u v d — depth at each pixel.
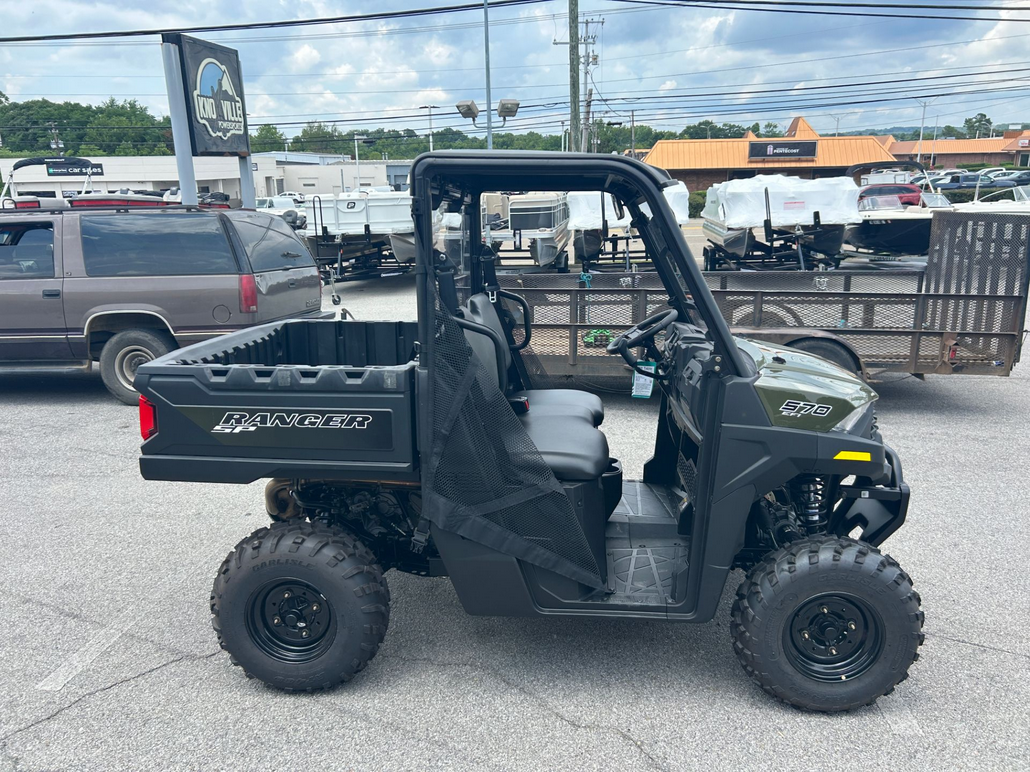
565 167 2.58
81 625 3.47
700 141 50.06
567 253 13.62
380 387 2.71
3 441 6.19
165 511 4.80
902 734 2.67
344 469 2.80
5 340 7.00
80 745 2.65
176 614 3.57
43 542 4.35
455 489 2.73
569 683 3.00
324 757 2.58
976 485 5.04
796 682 2.71
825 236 12.02
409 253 15.87
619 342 3.19
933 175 37.28
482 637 3.34
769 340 6.45
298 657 2.88
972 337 6.33
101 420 6.77
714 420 2.65
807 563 2.63
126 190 10.30
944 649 3.21
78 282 6.91
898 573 2.63
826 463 2.62
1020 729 2.70
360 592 2.79
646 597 2.83
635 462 5.47
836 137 49.28
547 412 3.50
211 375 2.82
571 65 24.23
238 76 11.69
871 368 6.52
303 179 51.66
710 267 14.34
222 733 2.71
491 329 3.17
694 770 2.50
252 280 6.98
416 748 2.62
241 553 2.82
